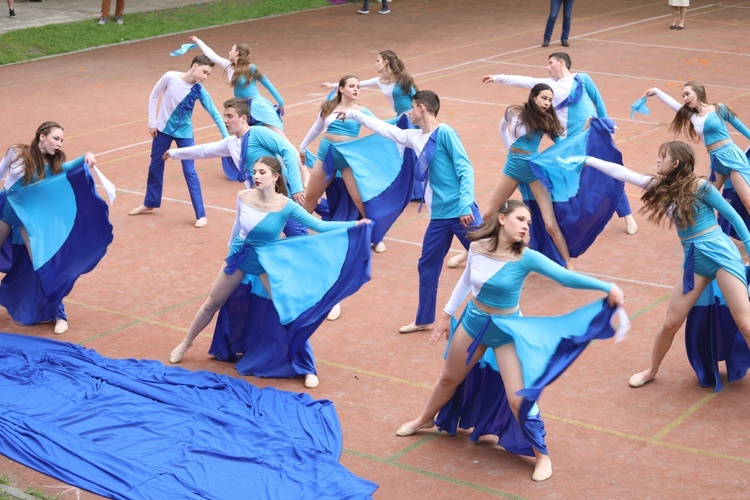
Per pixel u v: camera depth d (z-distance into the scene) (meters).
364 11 29.50
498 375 6.56
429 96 8.34
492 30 26.67
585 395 7.49
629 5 31.62
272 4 30.42
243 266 7.73
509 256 6.22
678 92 18.62
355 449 6.76
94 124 16.88
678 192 7.14
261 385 7.79
